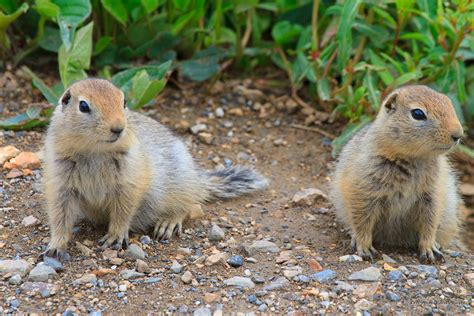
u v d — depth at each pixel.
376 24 14.78
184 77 14.89
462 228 12.69
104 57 14.70
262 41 15.95
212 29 15.25
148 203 10.73
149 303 8.76
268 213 11.76
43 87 13.16
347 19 13.06
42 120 12.98
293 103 15.07
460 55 13.78
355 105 13.55
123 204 9.93
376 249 10.80
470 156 13.74
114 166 9.68
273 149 13.95
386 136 9.89
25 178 11.66
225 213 11.72
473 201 13.61
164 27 14.92
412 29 14.92
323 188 12.73
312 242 10.75
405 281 9.48
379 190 10.06
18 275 9.03
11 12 13.83
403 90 10.05
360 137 10.64
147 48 14.80
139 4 14.30
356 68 13.36
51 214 9.67
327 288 9.23
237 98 15.17
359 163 10.16
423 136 9.61
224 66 15.23
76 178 9.65
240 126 14.50
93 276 9.14
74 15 12.94
